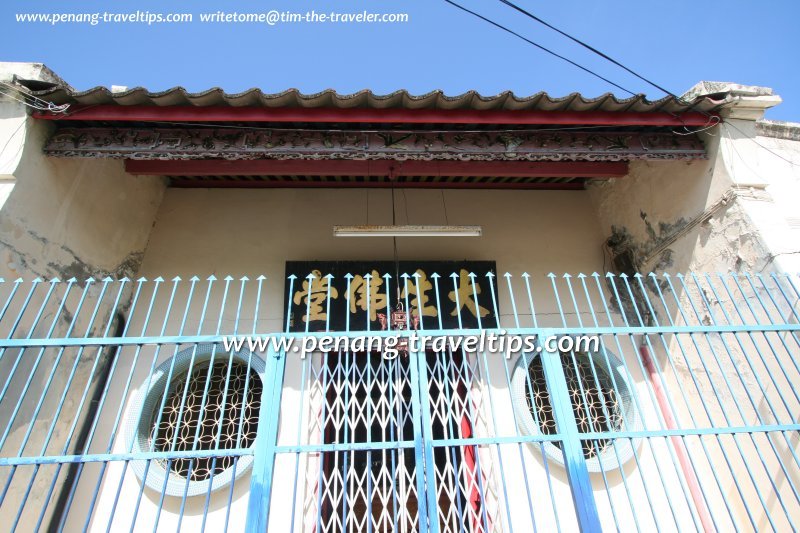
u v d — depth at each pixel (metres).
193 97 3.37
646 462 4.34
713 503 4.08
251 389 4.57
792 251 3.44
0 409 3.07
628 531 4.08
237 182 5.57
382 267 4.97
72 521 3.82
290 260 5.13
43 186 3.54
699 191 4.11
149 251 5.10
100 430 4.16
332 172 4.39
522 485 4.19
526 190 5.84
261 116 3.50
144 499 3.96
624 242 5.25
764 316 3.49
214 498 4.00
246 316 4.80
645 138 4.01
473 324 4.82
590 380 4.88
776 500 3.43
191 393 4.56
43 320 3.51
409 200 5.65
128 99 3.37
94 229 4.16
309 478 4.08
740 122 3.96
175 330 4.69
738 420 3.79
